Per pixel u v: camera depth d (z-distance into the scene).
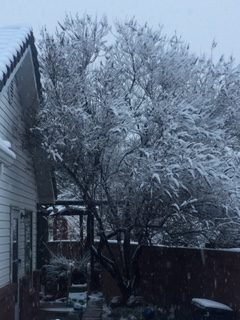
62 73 15.47
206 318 11.78
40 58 15.56
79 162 15.48
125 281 16.39
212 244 15.52
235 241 15.30
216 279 13.28
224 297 12.76
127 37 16.39
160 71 16.20
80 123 14.95
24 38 10.77
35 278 15.92
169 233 15.83
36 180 16.06
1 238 10.47
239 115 16.61
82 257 21.08
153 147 14.80
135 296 16.66
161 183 14.22
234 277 12.23
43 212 19.41
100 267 20.19
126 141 15.42
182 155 14.19
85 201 16.14
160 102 14.93
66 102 15.28
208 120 15.73
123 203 15.66
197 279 14.37
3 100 11.09
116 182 15.62
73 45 15.92
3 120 11.13
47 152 14.59
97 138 15.04
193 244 16.55
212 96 16.62
